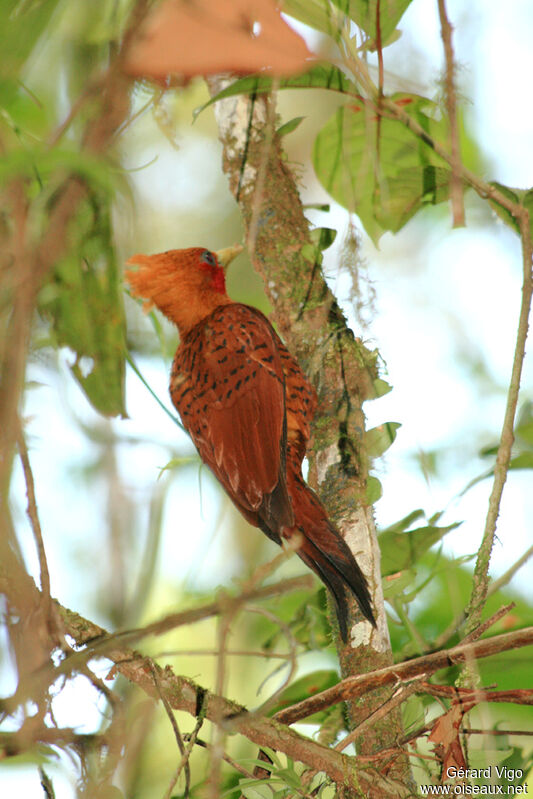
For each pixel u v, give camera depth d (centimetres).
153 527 549
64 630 461
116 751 438
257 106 703
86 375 565
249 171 695
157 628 391
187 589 540
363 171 514
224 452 632
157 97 402
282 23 301
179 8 299
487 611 814
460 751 513
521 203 636
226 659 477
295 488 624
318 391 666
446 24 458
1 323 344
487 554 553
